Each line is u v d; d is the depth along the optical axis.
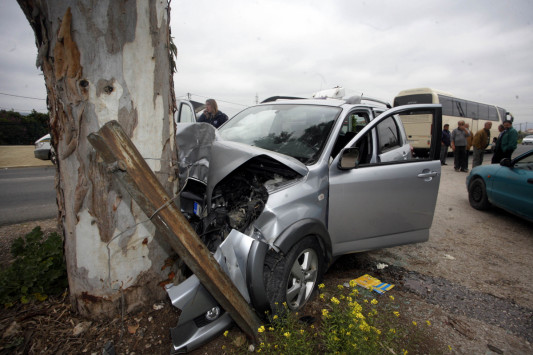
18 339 1.91
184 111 6.16
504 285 3.17
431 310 2.63
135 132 1.99
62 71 1.80
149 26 1.96
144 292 2.20
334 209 2.62
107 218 1.99
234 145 2.44
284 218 2.16
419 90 14.99
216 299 1.82
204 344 1.97
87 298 2.07
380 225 2.94
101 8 1.77
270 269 2.17
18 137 20.50
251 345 1.99
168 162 2.21
